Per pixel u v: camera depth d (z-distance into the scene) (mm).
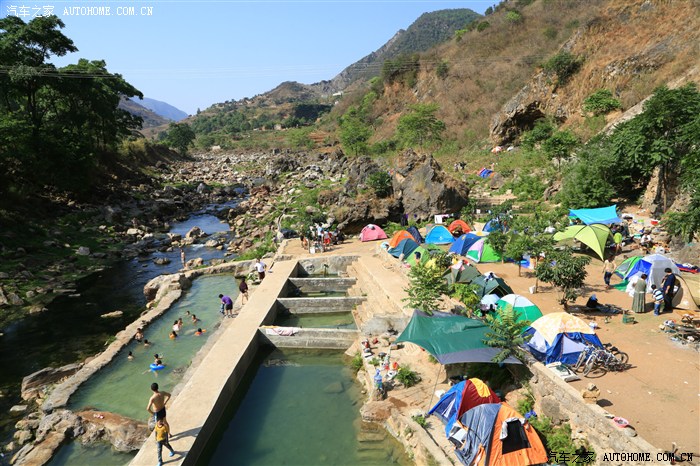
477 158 69375
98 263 39156
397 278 26812
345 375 19641
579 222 31312
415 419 14797
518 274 25578
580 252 27844
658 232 27797
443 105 98250
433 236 33188
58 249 40562
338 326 24562
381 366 18422
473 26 128375
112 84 80500
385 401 16094
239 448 15141
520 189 46438
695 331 16172
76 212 50156
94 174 63656
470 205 39750
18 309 29109
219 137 195375
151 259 40594
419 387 16875
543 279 19828
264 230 45875
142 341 23141
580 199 34156
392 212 40844
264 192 70188
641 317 18344
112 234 47000
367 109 136125
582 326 14828
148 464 13227
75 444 15758
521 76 88750
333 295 29312
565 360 14523
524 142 61938
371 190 43281
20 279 33125
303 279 29844
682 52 50625
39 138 51906
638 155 32469
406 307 21516
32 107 55375
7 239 38562
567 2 105938
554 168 47875
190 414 15430
